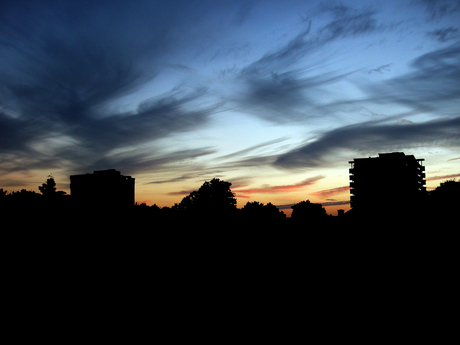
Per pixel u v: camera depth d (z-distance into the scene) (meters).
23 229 43.38
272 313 21.45
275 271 36.41
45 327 18.92
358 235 63.12
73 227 49.12
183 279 31.98
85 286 27.94
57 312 21.50
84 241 45.72
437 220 54.78
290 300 24.42
